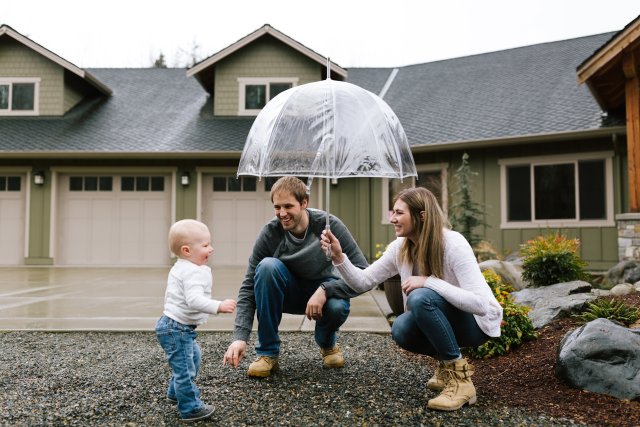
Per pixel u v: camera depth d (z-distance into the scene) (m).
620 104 9.82
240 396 2.71
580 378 2.73
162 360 3.53
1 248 12.66
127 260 12.62
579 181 10.17
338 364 3.27
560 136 9.93
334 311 3.01
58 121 13.38
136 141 12.34
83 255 12.66
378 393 2.77
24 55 13.62
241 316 2.97
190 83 15.68
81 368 3.32
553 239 6.57
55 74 13.63
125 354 3.71
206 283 2.44
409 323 2.68
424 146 11.04
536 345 3.58
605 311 3.72
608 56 7.84
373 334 4.41
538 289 4.99
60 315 5.31
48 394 2.78
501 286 3.86
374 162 2.54
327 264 3.11
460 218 9.12
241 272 10.81
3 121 13.39
